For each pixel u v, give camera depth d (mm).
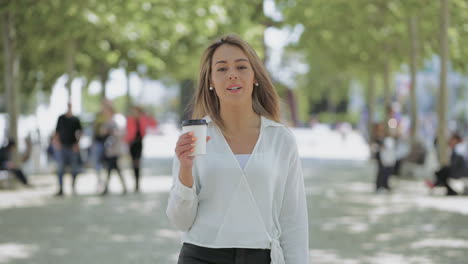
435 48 17328
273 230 2848
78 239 7809
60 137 12617
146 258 6680
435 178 12969
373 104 25875
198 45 18500
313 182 15469
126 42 16969
